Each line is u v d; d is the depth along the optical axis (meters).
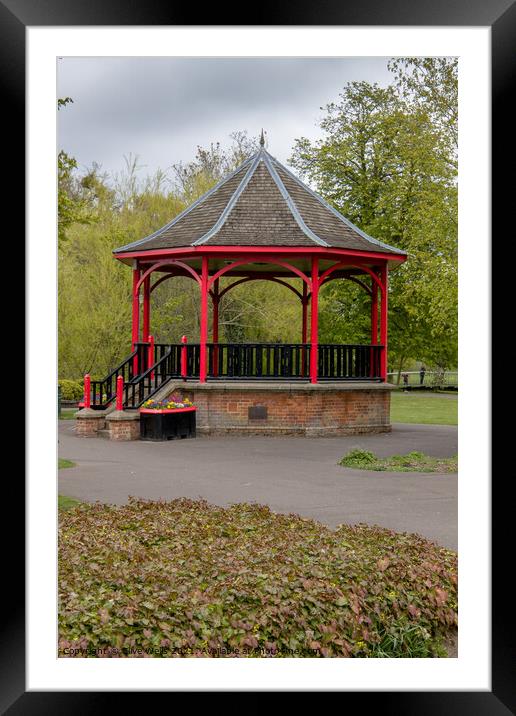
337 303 34.41
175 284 28.62
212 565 6.74
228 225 19.14
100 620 5.55
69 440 17.31
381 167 31.48
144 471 12.82
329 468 13.39
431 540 8.34
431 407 29.80
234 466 13.55
